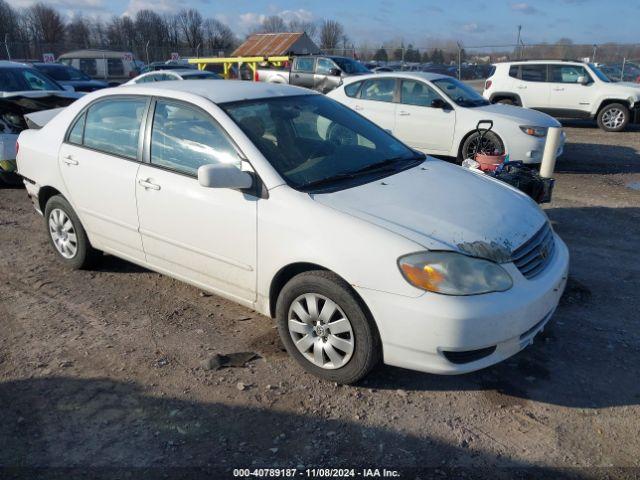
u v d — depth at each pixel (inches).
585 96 544.1
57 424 115.4
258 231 130.6
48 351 143.1
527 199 148.1
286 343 133.9
